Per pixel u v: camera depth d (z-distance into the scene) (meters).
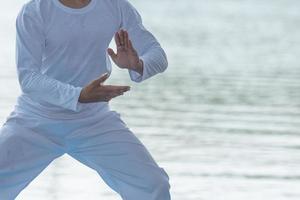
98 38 7.31
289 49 35.00
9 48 30.36
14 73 23.78
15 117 7.38
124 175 7.41
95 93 6.92
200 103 19.73
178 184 11.28
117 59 7.16
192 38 38.28
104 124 7.45
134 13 7.54
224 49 33.97
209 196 10.66
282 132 15.78
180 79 24.31
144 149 7.43
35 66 7.16
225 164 12.66
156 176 7.33
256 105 19.59
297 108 19.25
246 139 14.91
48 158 7.45
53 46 7.25
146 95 20.89
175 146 14.06
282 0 74.44
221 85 23.25
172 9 57.94
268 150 13.89
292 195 10.82
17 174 7.36
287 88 22.89
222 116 17.75
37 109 7.35
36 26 7.17
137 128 15.82
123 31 7.12
